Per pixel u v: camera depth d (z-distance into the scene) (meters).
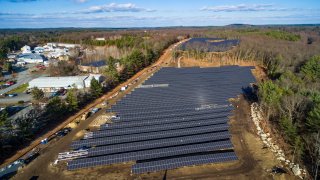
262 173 62.34
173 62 173.00
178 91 116.94
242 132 82.25
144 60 168.75
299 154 67.12
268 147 73.31
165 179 60.41
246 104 105.31
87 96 111.12
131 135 77.75
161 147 72.56
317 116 70.38
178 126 83.94
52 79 138.62
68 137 81.06
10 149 73.81
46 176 62.47
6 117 77.06
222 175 61.62
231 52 186.12
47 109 90.94
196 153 69.88
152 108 98.88
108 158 66.50
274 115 88.19
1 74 168.75
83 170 64.12
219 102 105.44
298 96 88.56
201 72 144.12
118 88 129.62
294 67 147.00
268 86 99.81
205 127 82.38
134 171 61.72
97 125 89.00
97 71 170.75
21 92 133.12
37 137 81.12
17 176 62.56
